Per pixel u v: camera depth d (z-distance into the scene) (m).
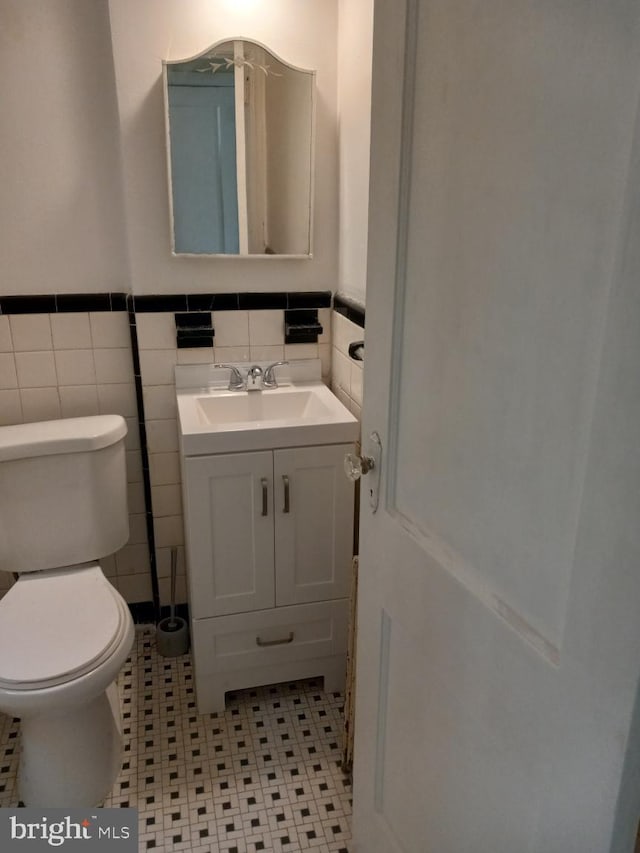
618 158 0.52
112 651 1.48
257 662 1.89
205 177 1.93
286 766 1.70
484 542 0.79
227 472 1.71
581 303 0.58
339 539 1.85
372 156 0.98
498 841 0.81
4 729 1.81
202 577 1.78
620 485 0.54
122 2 1.76
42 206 1.91
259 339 2.13
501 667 0.77
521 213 0.65
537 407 0.66
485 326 0.74
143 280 1.98
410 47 0.84
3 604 1.63
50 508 1.79
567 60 0.57
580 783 0.63
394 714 1.12
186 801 1.59
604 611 0.58
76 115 1.86
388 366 0.99
